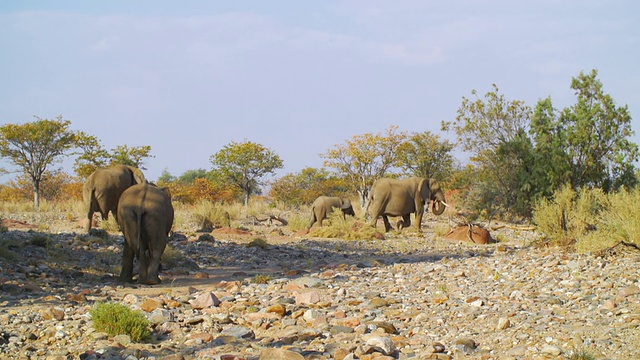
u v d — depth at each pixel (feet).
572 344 24.27
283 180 165.99
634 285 32.58
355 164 144.77
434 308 32.30
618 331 25.25
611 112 75.82
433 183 87.45
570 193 53.57
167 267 48.55
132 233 40.16
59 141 134.62
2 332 27.12
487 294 34.65
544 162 81.30
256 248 62.49
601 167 76.59
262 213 115.14
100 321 27.89
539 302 31.30
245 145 164.35
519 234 81.41
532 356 23.48
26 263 44.19
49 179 168.55
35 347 25.94
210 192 161.89
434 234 84.94
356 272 46.39
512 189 90.79
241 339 27.53
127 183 66.95
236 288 39.27
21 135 131.34
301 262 55.62
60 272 43.01
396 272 46.47
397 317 30.68
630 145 75.56
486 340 26.18
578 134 75.61
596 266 39.58
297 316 31.27
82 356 24.68
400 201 85.25
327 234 80.28
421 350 25.27
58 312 30.17
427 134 142.00
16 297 34.42
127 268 41.55
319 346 25.99
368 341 25.23
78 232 66.95
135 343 26.86
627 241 44.55
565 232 52.70
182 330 28.76
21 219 86.69
